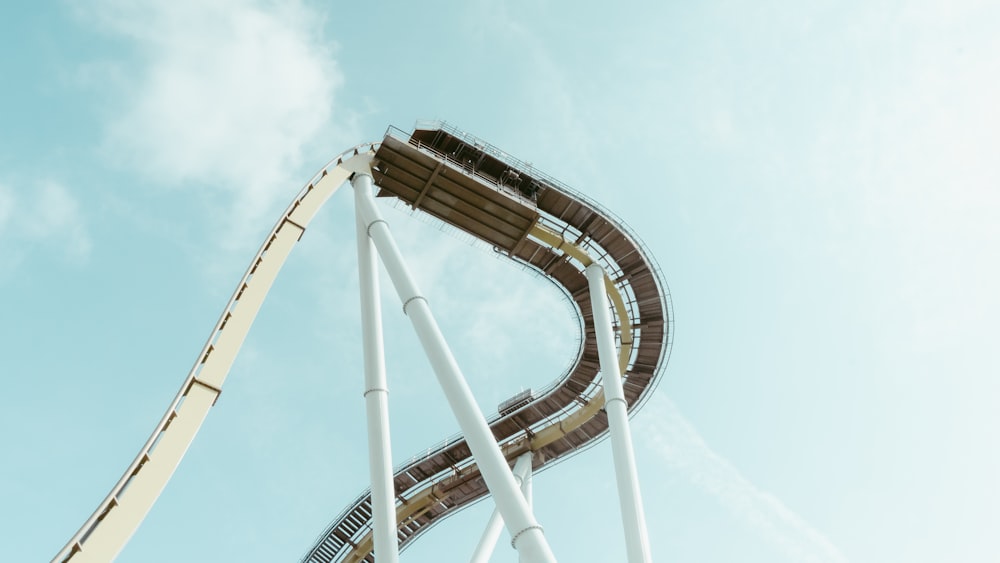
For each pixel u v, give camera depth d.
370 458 18.91
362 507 30.61
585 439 30.09
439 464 30.52
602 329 24.11
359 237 22.50
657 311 27.66
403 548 32.75
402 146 24.05
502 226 26.02
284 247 21.14
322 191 22.86
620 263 26.88
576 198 25.64
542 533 15.27
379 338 20.73
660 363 28.69
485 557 24.28
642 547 19.38
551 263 27.36
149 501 15.38
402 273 19.92
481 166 25.80
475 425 16.67
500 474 15.95
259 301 19.81
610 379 22.77
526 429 30.48
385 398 19.81
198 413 17.16
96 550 14.21
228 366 18.30
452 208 25.69
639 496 20.31
